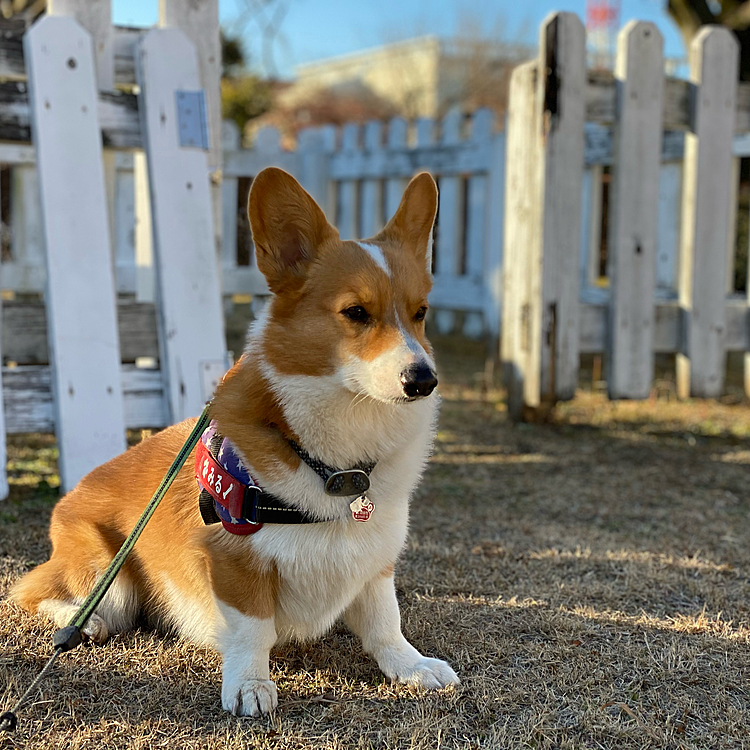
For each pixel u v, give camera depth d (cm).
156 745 75
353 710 80
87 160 143
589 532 133
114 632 95
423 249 93
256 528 78
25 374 143
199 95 152
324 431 79
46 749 74
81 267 142
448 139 322
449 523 137
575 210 197
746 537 132
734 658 92
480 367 283
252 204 80
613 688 85
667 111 205
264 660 81
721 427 206
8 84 142
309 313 80
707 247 212
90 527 93
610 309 204
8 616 96
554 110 191
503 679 87
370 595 87
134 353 153
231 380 84
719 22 345
